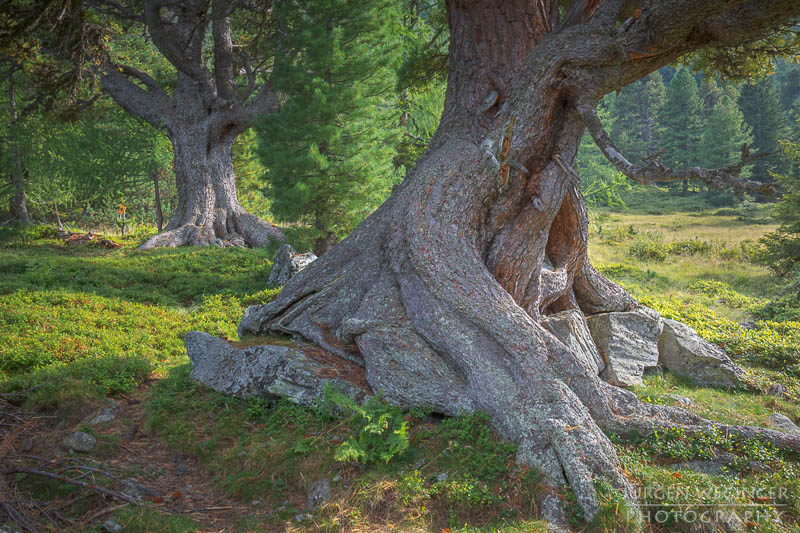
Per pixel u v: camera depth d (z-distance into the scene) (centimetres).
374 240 881
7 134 2780
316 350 804
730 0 607
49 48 2212
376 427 582
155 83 2673
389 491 533
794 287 1627
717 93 7700
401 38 1962
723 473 584
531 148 784
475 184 802
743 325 1259
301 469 582
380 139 1878
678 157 6788
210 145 2606
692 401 800
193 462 641
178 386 805
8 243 2434
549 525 491
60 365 895
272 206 1853
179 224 2550
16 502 498
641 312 970
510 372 647
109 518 500
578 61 734
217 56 2491
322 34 1770
